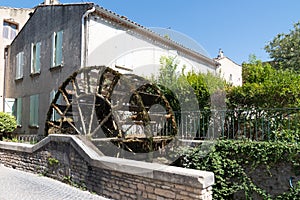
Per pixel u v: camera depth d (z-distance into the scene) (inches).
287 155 199.9
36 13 454.3
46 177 245.8
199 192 146.8
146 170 171.0
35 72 442.9
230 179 225.0
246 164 219.9
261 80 325.1
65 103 341.4
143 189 173.2
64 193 198.2
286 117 224.5
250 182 215.2
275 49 834.8
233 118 257.6
